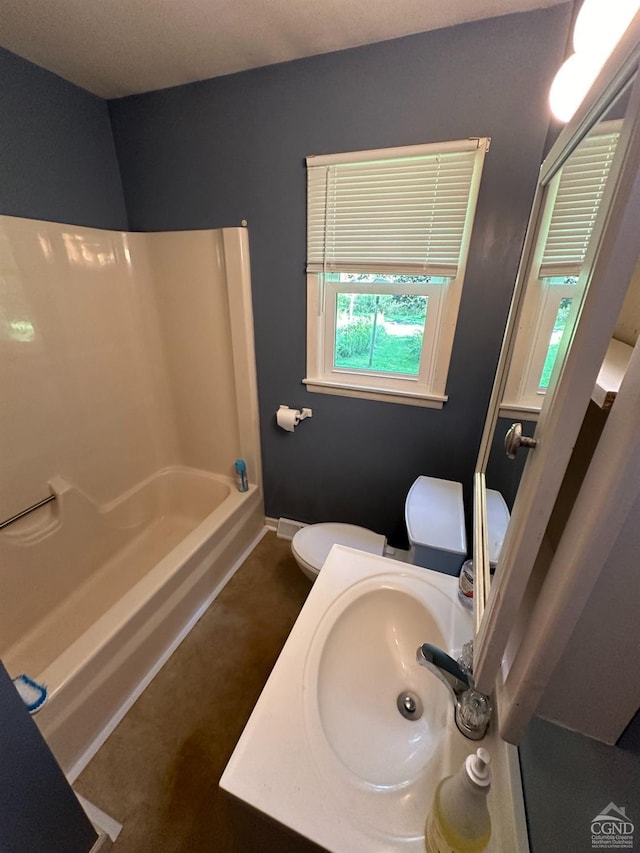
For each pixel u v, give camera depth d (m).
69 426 1.69
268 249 1.62
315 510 2.11
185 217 1.73
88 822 0.94
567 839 0.44
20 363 1.46
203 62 1.34
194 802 1.07
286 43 1.22
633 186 0.28
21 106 1.39
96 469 1.84
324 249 1.52
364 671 0.83
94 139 1.65
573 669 0.43
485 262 1.32
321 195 1.44
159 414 2.19
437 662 0.65
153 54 1.30
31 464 1.54
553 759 0.50
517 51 1.08
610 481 0.32
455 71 1.16
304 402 1.86
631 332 0.47
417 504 1.36
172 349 2.02
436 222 1.32
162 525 2.20
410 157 1.28
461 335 1.45
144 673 1.38
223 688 1.38
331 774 0.61
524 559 0.43
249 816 0.61
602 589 0.37
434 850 0.51
